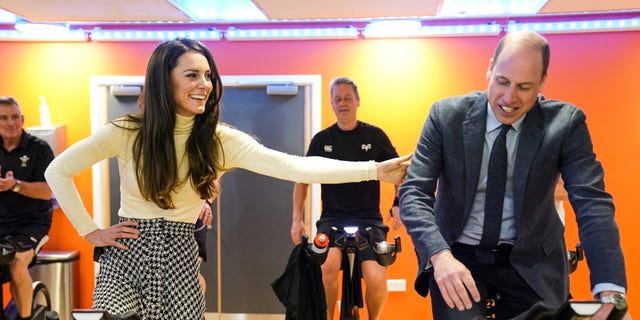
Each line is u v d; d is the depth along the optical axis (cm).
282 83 506
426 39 498
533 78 190
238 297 519
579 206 195
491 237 210
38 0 385
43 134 501
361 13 432
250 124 512
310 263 363
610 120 492
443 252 187
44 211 440
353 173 252
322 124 511
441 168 220
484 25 487
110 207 519
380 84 505
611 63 489
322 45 505
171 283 238
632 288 497
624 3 409
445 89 501
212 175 243
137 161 235
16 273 405
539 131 205
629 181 493
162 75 232
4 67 518
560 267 219
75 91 518
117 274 237
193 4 446
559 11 441
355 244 364
